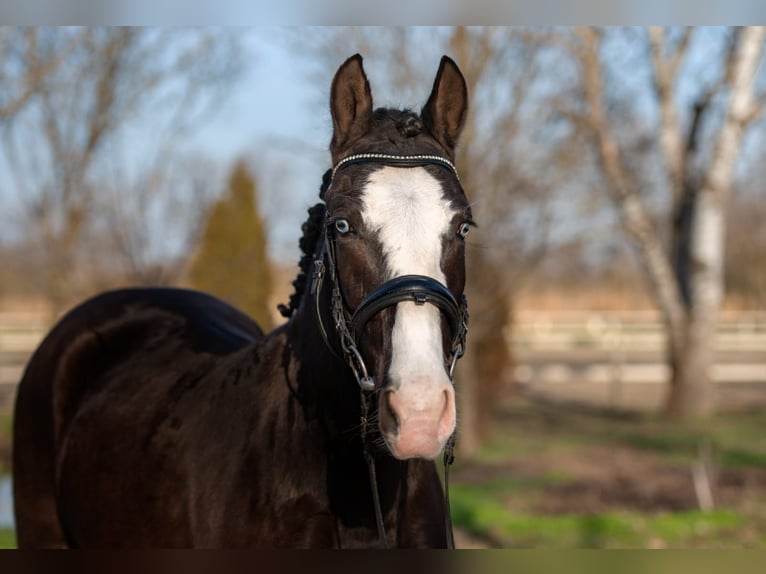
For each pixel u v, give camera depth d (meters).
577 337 21.61
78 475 3.39
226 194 9.88
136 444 3.15
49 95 11.20
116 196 10.52
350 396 2.61
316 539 2.62
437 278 2.29
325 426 2.66
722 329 22.17
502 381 12.20
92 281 11.13
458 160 9.66
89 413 3.50
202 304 3.96
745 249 27.59
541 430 12.48
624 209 12.67
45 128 11.24
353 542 2.64
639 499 7.86
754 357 19.88
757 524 6.64
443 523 2.84
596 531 6.60
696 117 13.30
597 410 14.21
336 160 2.63
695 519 6.88
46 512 3.78
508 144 10.26
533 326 21.70
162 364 3.49
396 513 2.69
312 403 2.69
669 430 12.03
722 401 14.75
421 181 2.40
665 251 14.73
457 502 7.96
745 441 10.85
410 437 2.09
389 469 2.64
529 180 10.45
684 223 13.61
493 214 10.17
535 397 15.77
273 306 10.09
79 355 3.76
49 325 11.38
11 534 6.55
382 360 2.25
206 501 2.80
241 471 2.77
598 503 7.77
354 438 2.63
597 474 9.16
